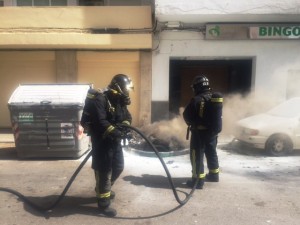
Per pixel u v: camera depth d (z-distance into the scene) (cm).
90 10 1002
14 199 488
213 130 521
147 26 1005
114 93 438
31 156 700
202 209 451
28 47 1018
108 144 430
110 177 440
